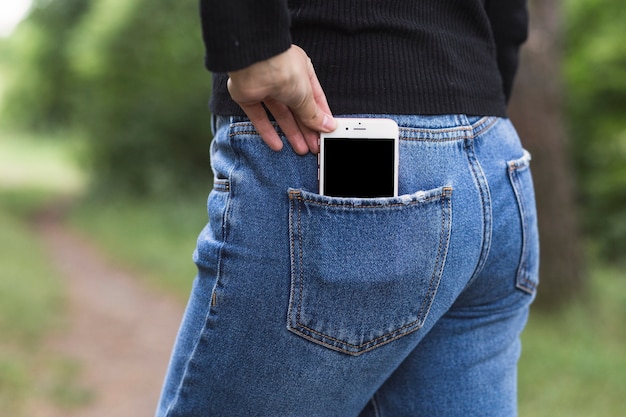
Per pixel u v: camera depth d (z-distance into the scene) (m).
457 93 1.06
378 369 1.09
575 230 5.17
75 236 13.18
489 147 1.12
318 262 1.00
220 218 1.05
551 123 5.04
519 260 1.17
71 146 23.05
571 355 4.12
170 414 1.10
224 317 1.04
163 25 17.47
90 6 21.23
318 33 1.03
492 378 1.23
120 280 8.27
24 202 19.11
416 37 1.05
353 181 1.01
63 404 3.95
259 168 1.02
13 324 5.33
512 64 1.36
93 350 5.13
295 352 1.03
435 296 1.06
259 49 0.90
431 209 1.02
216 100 1.09
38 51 22.59
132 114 17.66
